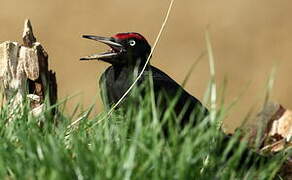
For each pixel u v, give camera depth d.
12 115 10.98
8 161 9.13
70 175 8.66
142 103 9.78
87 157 8.80
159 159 8.81
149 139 9.05
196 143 8.96
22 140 9.54
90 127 10.34
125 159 8.75
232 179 9.23
